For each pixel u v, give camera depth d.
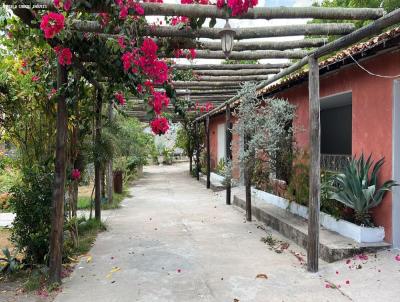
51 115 5.31
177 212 8.92
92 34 4.10
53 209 4.41
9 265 4.75
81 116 6.22
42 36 4.06
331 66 5.58
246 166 7.53
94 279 4.53
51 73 5.03
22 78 5.05
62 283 4.41
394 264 4.43
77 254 5.52
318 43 4.78
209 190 13.15
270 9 3.49
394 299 3.68
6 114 5.29
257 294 3.99
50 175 4.93
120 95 5.62
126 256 5.42
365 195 5.05
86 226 6.99
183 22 3.86
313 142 4.61
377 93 5.18
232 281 4.38
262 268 4.80
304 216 6.82
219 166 14.70
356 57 5.11
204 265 4.96
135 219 8.12
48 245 4.80
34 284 4.30
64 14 3.62
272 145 7.02
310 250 4.59
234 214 8.54
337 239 5.21
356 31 3.74
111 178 9.95
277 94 8.57
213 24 3.58
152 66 3.84
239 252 5.54
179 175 19.58
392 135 4.92
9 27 4.32
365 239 5.03
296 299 3.84
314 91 4.62
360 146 5.56
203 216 8.38
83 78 5.27
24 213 4.77
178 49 4.46
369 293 3.86
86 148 6.70
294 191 7.22
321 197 5.88
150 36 3.95
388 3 7.39
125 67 3.78
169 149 28.92
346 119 8.30
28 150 5.46
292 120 7.84
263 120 7.15
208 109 10.86
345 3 8.75
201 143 18.09
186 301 3.85
